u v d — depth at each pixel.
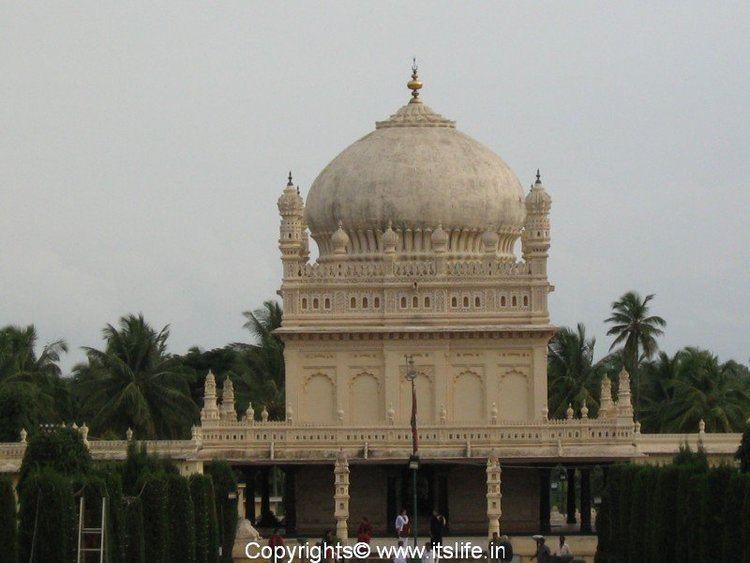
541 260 129.62
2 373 148.50
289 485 123.75
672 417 155.00
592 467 123.31
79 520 93.38
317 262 134.62
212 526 106.06
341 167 134.62
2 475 96.31
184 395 152.12
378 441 122.25
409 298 129.62
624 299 163.12
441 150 134.25
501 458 121.00
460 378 129.50
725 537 96.38
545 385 129.25
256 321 179.12
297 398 129.62
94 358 159.00
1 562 90.12
